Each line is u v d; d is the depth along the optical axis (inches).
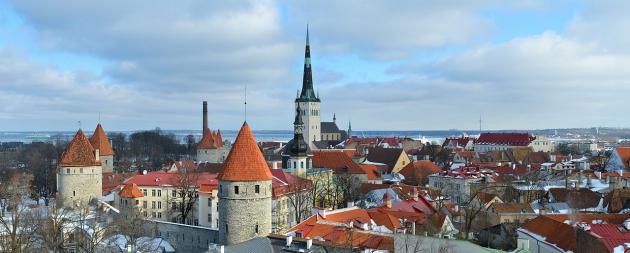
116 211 5113.2
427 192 5812.0
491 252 2623.0
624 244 2795.3
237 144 3540.8
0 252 3169.3
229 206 3494.1
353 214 3846.0
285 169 6688.0
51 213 4384.8
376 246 2888.8
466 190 6205.7
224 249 2925.7
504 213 4544.8
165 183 5738.2
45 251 3506.4
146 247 3855.8
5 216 4601.4
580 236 3031.5
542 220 3575.3
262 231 3531.0
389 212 4148.6
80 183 5664.4
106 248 3823.8
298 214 5014.8
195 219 5477.4
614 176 5866.1
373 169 7819.9
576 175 6373.0
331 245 2881.4
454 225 4576.8
